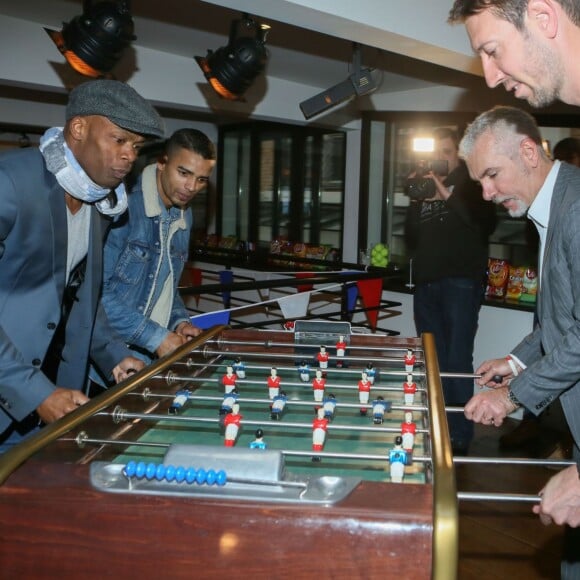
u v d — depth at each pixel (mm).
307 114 3641
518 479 3328
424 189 3582
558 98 1358
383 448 1545
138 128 1709
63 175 1716
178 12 3258
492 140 1907
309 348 2150
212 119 6195
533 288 4180
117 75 3908
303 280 3715
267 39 3594
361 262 5246
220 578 1031
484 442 3871
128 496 1044
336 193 5492
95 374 2193
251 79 3383
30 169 1694
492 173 1923
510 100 4289
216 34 3645
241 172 6289
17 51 3586
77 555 1059
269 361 2152
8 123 5207
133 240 2387
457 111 4598
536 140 1884
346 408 1804
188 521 1027
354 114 5152
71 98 1739
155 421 1649
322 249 5434
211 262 6121
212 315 3189
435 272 3633
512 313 4191
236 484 1073
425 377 1741
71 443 1274
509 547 2736
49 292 1765
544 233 1854
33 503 1060
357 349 2162
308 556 1008
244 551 1021
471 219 3512
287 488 1062
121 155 1730
